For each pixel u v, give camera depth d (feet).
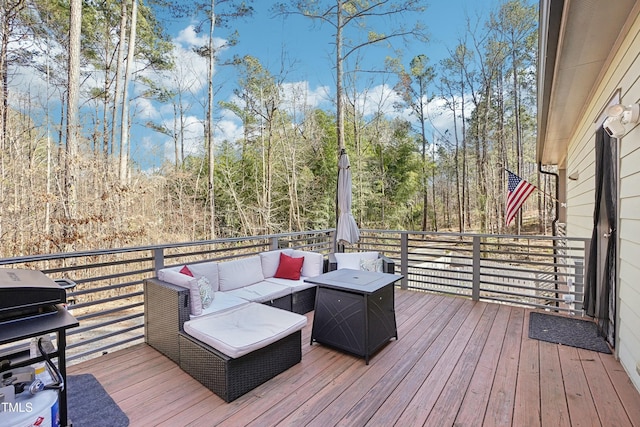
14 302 4.09
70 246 23.15
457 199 55.36
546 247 12.77
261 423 6.28
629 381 7.80
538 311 12.80
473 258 14.21
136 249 9.89
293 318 8.68
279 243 16.33
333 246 18.83
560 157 25.80
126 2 34.01
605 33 8.73
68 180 24.11
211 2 40.52
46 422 4.00
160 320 9.12
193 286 8.75
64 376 4.42
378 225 47.83
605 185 10.25
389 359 8.89
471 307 13.24
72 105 24.79
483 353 9.22
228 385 6.91
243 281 12.15
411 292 15.52
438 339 10.17
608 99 10.25
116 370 8.23
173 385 7.56
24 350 5.05
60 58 29.89
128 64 32.76
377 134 49.26
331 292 9.53
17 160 24.36
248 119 43.62
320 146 43.14
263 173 41.68
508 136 49.52
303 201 42.09
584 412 6.63
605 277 9.98
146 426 6.18
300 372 8.20
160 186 36.37
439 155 55.42
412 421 6.36
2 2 26.27
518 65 46.52
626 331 8.34
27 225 23.26
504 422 6.33
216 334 7.58
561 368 8.39
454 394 7.25
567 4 7.43
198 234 38.99
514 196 22.57
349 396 7.17
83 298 19.39
